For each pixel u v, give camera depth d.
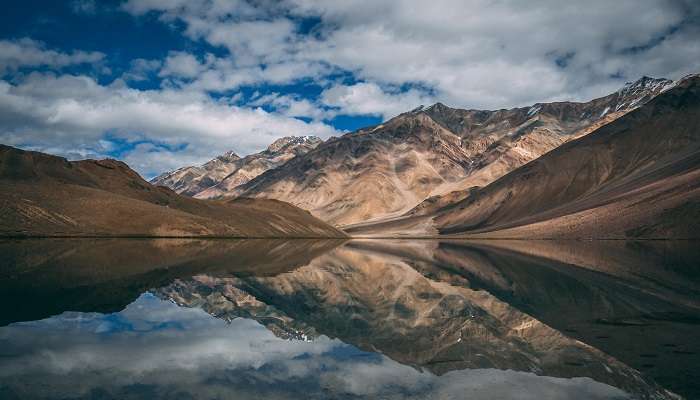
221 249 91.50
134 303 29.05
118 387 13.78
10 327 21.47
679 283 39.03
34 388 13.56
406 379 14.77
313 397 13.09
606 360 16.78
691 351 17.89
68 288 33.81
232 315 26.45
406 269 60.81
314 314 27.61
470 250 109.06
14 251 62.50
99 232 107.12
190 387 13.87
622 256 71.31
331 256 85.94
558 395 13.20
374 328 23.33
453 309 29.27
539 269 56.09
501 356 17.67
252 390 13.66
